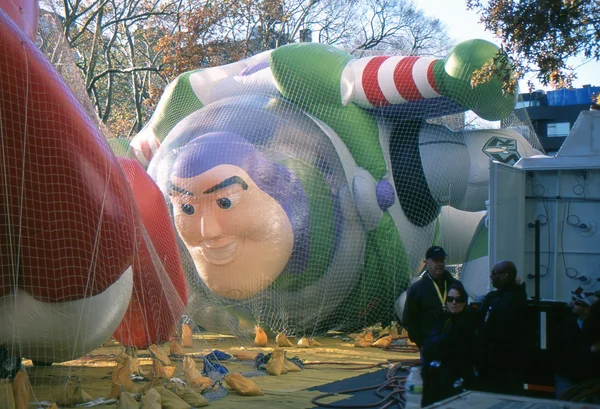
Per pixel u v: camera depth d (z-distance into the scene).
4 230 7.50
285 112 13.06
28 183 7.51
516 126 15.73
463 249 16.53
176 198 12.36
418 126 14.15
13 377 8.01
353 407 7.54
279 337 12.73
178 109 14.39
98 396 8.23
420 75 12.81
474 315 5.92
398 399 7.75
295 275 12.44
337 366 10.67
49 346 8.13
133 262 9.21
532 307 7.11
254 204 12.06
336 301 13.14
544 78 10.52
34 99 7.50
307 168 12.59
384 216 13.27
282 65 12.95
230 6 26.66
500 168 7.73
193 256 12.51
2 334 7.77
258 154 12.34
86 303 8.01
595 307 5.78
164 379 8.43
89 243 7.90
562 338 6.02
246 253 12.18
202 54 26.53
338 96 13.11
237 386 8.40
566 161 7.96
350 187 12.98
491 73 11.05
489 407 2.76
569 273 8.02
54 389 8.62
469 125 15.03
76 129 7.84
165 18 28.69
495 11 10.38
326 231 12.55
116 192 8.30
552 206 8.12
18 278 7.66
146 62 34.03
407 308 6.51
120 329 10.23
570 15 10.12
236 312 13.15
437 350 5.83
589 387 5.56
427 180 13.89
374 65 13.26
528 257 8.19
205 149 12.30
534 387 6.91
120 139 16.22
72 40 24.89
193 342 11.24
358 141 13.18
